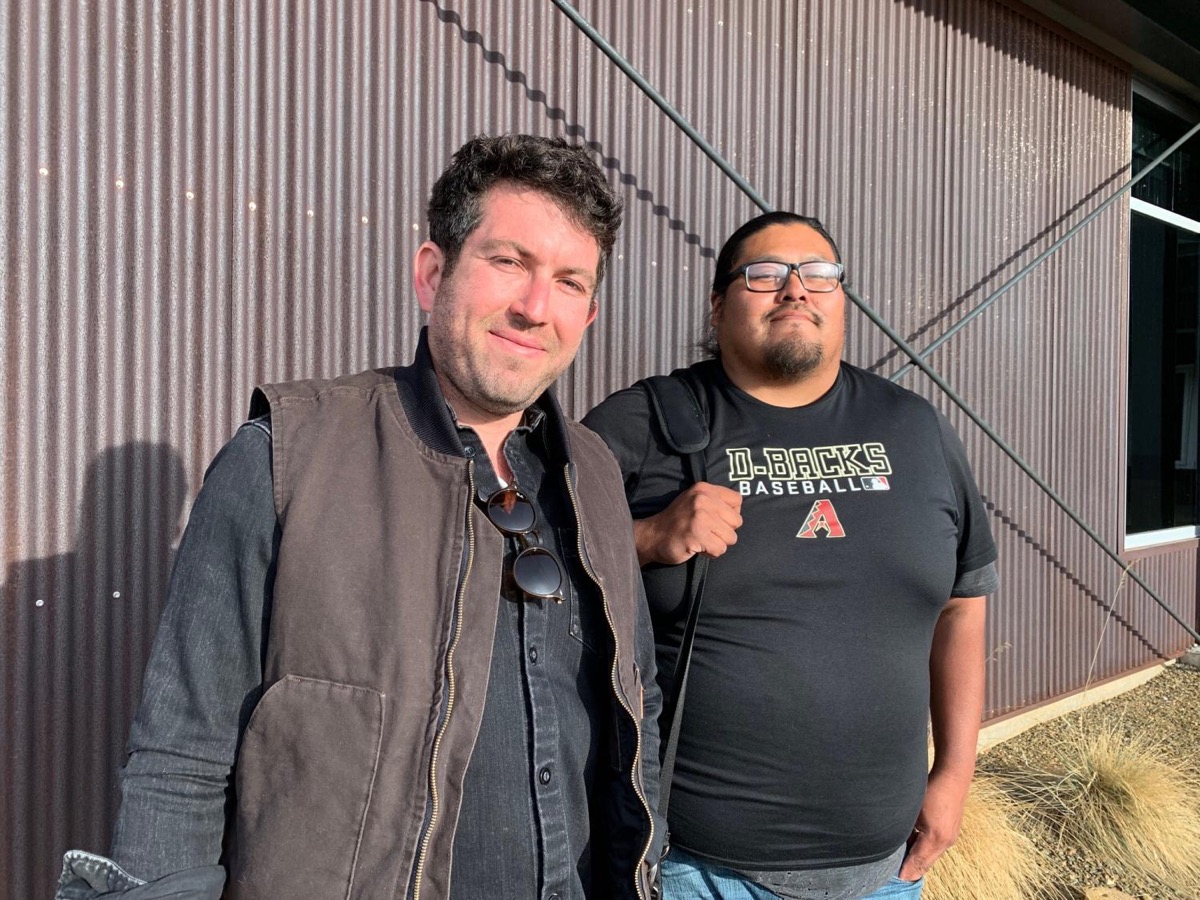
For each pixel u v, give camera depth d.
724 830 1.48
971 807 2.90
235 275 2.03
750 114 2.97
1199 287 5.76
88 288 1.85
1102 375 4.51
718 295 1.75
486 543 1.03
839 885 1.51
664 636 1.55
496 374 1.05
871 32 3.33
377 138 2.22
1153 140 5.33
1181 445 5.63
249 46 2.04
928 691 1.67
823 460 1.61
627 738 1.11
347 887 0.88
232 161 2.02
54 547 1.82
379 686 0.91
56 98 1.81
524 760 1.02
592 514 1.18
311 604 0.91
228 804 0.95
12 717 1.78
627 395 1.71
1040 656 4.16
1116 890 2.80
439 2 2.30
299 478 0.95
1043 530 4.15
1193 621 5.35
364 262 2.21
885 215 3.39
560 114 2.53
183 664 0.90
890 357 3.40
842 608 1.51
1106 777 3.29
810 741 1.47
